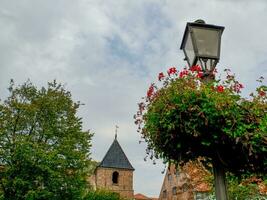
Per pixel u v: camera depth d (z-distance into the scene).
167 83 5.65
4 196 24.09
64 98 29.22
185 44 6.34
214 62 5.95
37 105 28.17
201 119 5.09
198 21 6.23
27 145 24.50
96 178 76.00
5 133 26.06
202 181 20.88
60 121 28.39
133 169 78.50
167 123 5.28
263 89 5.32
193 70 5.67
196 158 5.65
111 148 81.19
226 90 5.34
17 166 24.05
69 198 25.33
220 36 6.14
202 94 5.18
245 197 18.12
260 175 5.52
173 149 5.56
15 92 28.83
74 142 27.09
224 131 4.99
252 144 4.94
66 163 25.30
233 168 5.42
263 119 5.04
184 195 42.75
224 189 5.28
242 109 5.11
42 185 24.92
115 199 54.53
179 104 5.21
